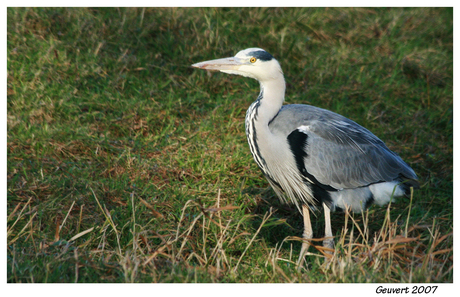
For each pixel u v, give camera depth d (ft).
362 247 24.59
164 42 42.32
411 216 29.99
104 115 35.68
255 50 26.86
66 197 27.68
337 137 26.68
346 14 52.44
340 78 42.57
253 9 49.08
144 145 33.65
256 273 23.90
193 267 22.77
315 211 30.48
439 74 44.83
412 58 46.57
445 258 24.93
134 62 40.11
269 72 26.73
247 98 38.75
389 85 42.52
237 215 27.71
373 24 52.29
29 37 40.60
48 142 32.48
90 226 26.12
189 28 43.83
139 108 36.32
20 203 26.71
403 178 28.37
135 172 31.30
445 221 29.01
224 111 37.91
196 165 32.30
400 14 54.34
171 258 23.12
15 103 35.17
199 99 38.65
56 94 36.58
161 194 29.30
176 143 33.91
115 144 33.88
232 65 26.89
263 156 27.17
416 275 22.12
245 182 31.76
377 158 27.48
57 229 23.44
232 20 47.32
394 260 24.40
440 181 33.60
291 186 27.27
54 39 40.81
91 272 22.25
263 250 26.43
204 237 24.94
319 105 39.52
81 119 35.86
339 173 26.58
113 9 44.57
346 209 24.89
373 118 38.45
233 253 26.32
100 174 30.94
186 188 29.81
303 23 49.47
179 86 39.65
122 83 38.50
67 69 38.47
